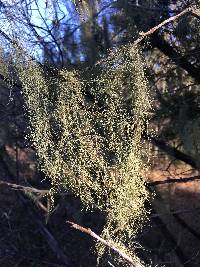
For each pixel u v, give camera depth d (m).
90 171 2.53
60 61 4.21
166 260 4.52
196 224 5.11
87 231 1.80
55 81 2.62
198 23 4.17
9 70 3.43
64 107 2.52
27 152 6.16
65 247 6.18
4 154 6.61
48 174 2.57
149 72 4.40
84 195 2.44
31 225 7.01
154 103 4.36
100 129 2.55
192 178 4.30
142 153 2.43
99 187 2.38
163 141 4.56
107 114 2.41
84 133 2.47
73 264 5.91
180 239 4.64
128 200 2.21
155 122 4.47
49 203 4.80
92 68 2.69
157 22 4.16
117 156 2.29
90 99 2.76
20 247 6.84
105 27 4.22
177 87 4.62
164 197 4.71
